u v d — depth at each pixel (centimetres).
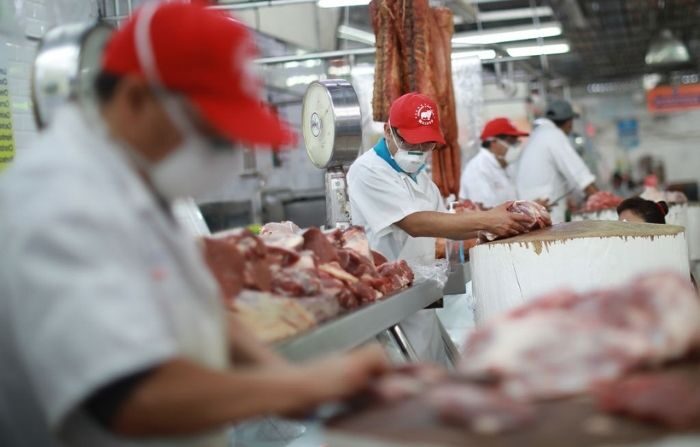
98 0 632
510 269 321
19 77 485
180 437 144
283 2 780
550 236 318
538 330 152
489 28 1552
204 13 148
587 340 150
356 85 801
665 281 161
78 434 147
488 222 356
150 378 134
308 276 256
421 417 138
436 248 504
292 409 137
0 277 143
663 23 1600
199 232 359
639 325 153
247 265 243
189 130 146
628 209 492
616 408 134
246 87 151
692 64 2178
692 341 154
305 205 888
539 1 1340
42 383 134
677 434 127
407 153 424
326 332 217
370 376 149
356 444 134
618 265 313
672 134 2608
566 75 2236
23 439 157
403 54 515
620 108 2636
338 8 1188
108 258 136
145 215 146
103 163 145
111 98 147
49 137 149
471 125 817
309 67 957
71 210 136
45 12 505
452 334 521
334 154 405
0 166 469
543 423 134
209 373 136
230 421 136
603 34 1661
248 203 863
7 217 140
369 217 430
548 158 810
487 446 125
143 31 143
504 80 1229
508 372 146
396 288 341
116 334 131
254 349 176
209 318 161
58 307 132
